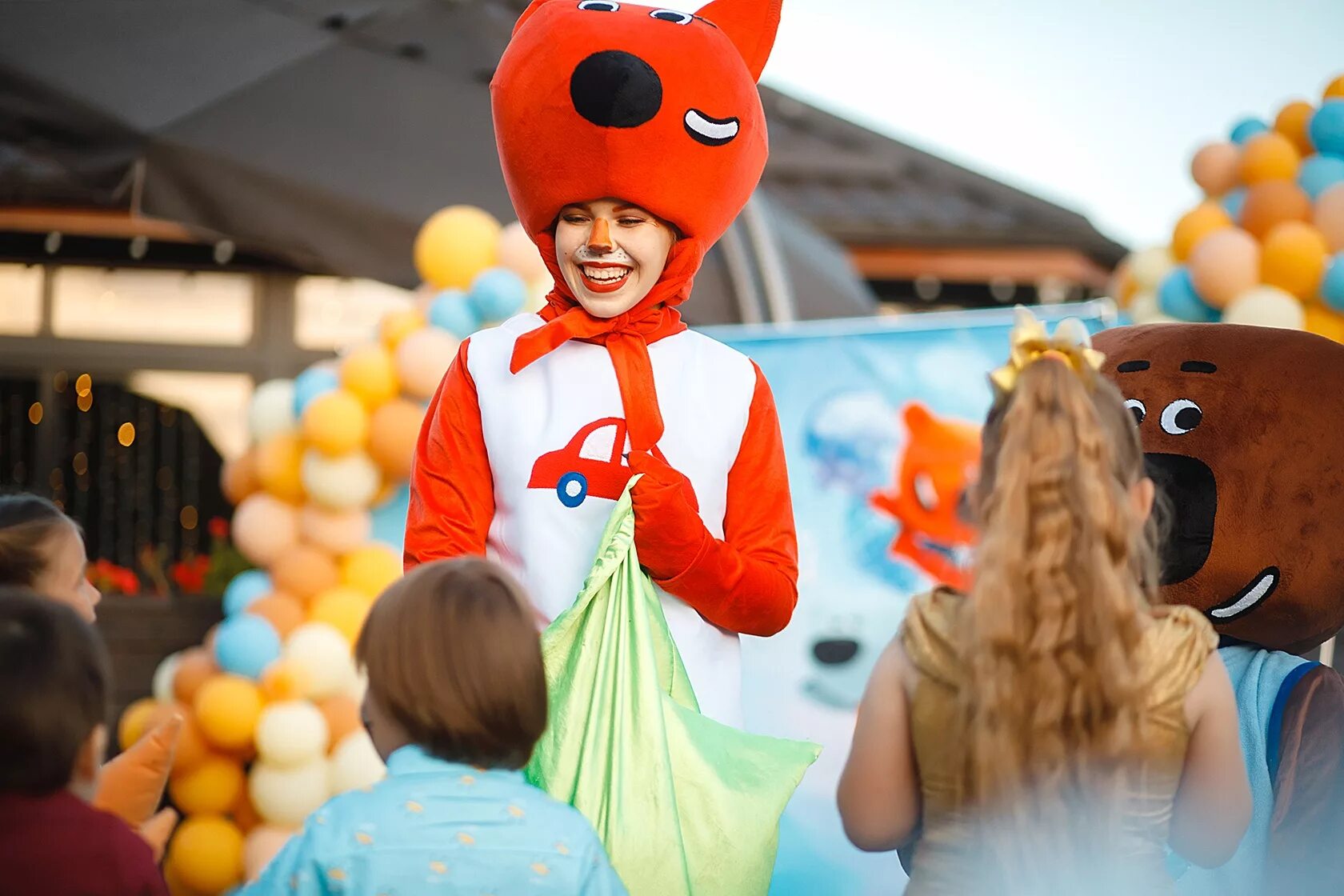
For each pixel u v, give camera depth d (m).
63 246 6.71
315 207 4.64
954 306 7.94
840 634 4.17
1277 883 2.42
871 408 4.26
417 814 1.85
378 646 1.89
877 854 3.94
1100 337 3.03
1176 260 4.45
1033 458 1.97
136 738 4.45
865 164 8.05
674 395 2.51
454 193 4.74
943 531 4.18
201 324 6.86
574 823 1.92
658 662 2.28
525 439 2.47
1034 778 1.90
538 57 2.47
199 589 6.16
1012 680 1.91
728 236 5.11
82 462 6.82
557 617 2.34
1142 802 1.93
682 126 2.43
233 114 4.62
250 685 4.32
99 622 6.01
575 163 2.44
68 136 4.55
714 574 2.39
